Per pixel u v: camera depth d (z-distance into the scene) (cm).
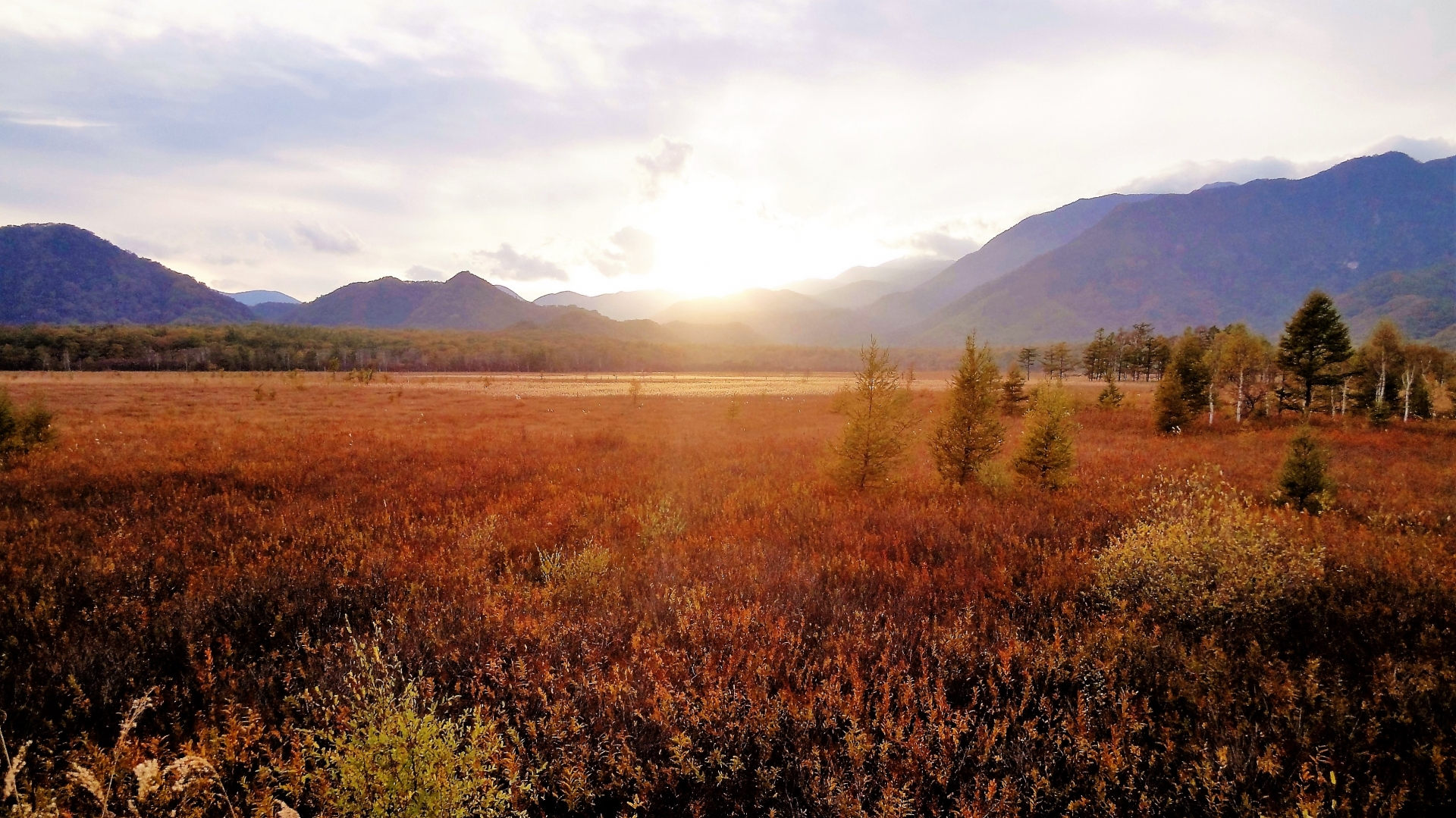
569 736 343
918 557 686
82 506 907
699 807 299
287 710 351
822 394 6041
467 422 2833
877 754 331
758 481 1226
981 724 346
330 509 905
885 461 1080
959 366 1158
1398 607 505
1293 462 990
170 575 600
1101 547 693
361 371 7406
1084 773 310
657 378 11644
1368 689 388
